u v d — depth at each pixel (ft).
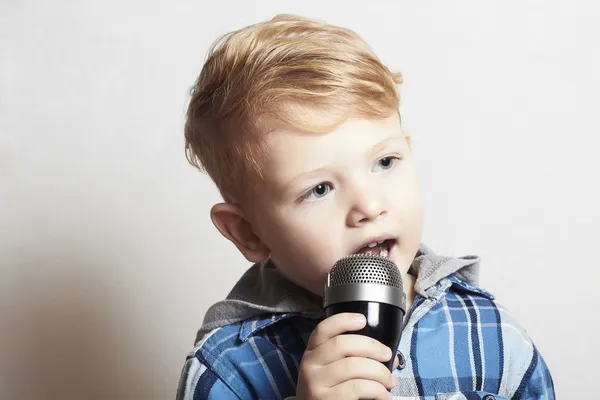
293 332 5.06
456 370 4.87
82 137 7.48
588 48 7.43
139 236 7.48
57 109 7.48
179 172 7.46
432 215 7.48
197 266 7.48
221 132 4.58
